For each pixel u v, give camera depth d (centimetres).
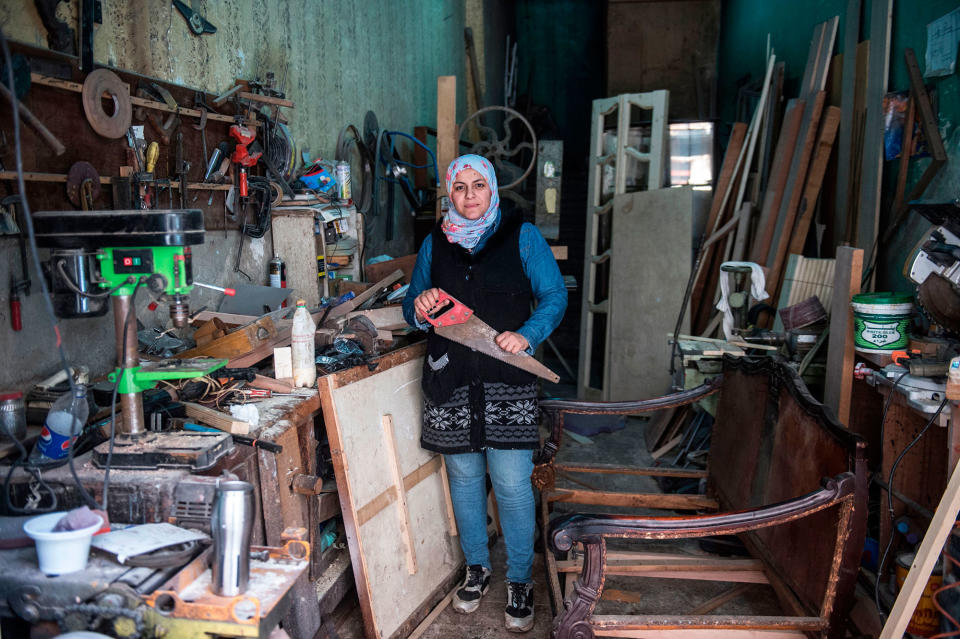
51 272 164
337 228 362
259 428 190
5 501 156
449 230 234
